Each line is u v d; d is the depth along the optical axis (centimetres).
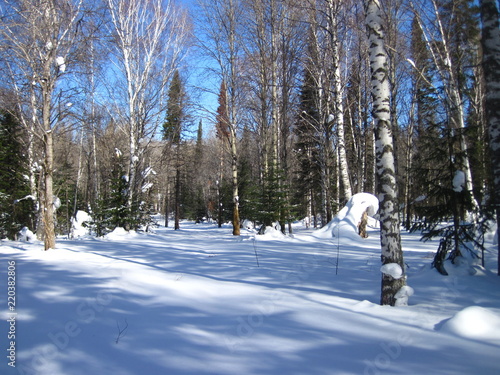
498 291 559
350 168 2297
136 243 1311
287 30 1764
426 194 717
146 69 1828
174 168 3103
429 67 1384
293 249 1116
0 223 1802
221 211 3672
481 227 670
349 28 1586
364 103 1981
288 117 2025
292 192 2542
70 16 1030
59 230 2330
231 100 1847
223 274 715
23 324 414
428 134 745
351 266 805
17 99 1073
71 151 2805
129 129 1881
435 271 679
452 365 319
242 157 3036
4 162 1761
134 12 1777
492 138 614
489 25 604
